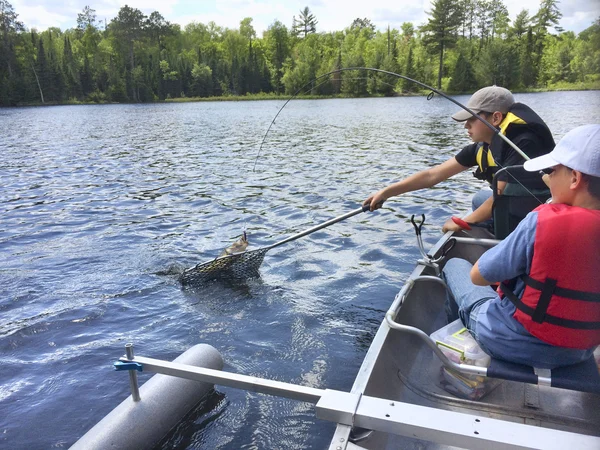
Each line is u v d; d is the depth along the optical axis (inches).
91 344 133.0
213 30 4384.8
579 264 64.9
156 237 228.2
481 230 150.9
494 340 77.0
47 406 107.4
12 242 224.1
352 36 3289.9
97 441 85.3
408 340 100.4
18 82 2600.9
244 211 275.7
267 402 104.4
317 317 144.7
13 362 125.2
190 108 1936.5
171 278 177.6
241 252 166.2
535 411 82.3
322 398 67.8
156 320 145.9
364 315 146.0
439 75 1640.0
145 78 3075.8
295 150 549.3
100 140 730.8
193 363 104.0
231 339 133.4
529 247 68.4
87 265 192.1
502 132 120.3
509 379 75.8
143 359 88.2
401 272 178.4
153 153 561.6
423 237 218.7
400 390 85.5
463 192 310.5
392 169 405.1
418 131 719.7
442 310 123.0
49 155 555.8
